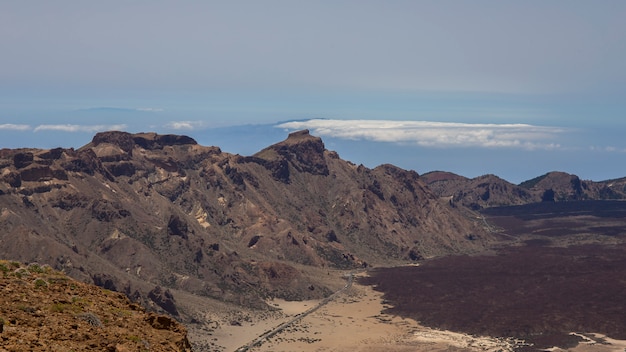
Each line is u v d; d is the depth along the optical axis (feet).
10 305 130.62
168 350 130.00
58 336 118.93
